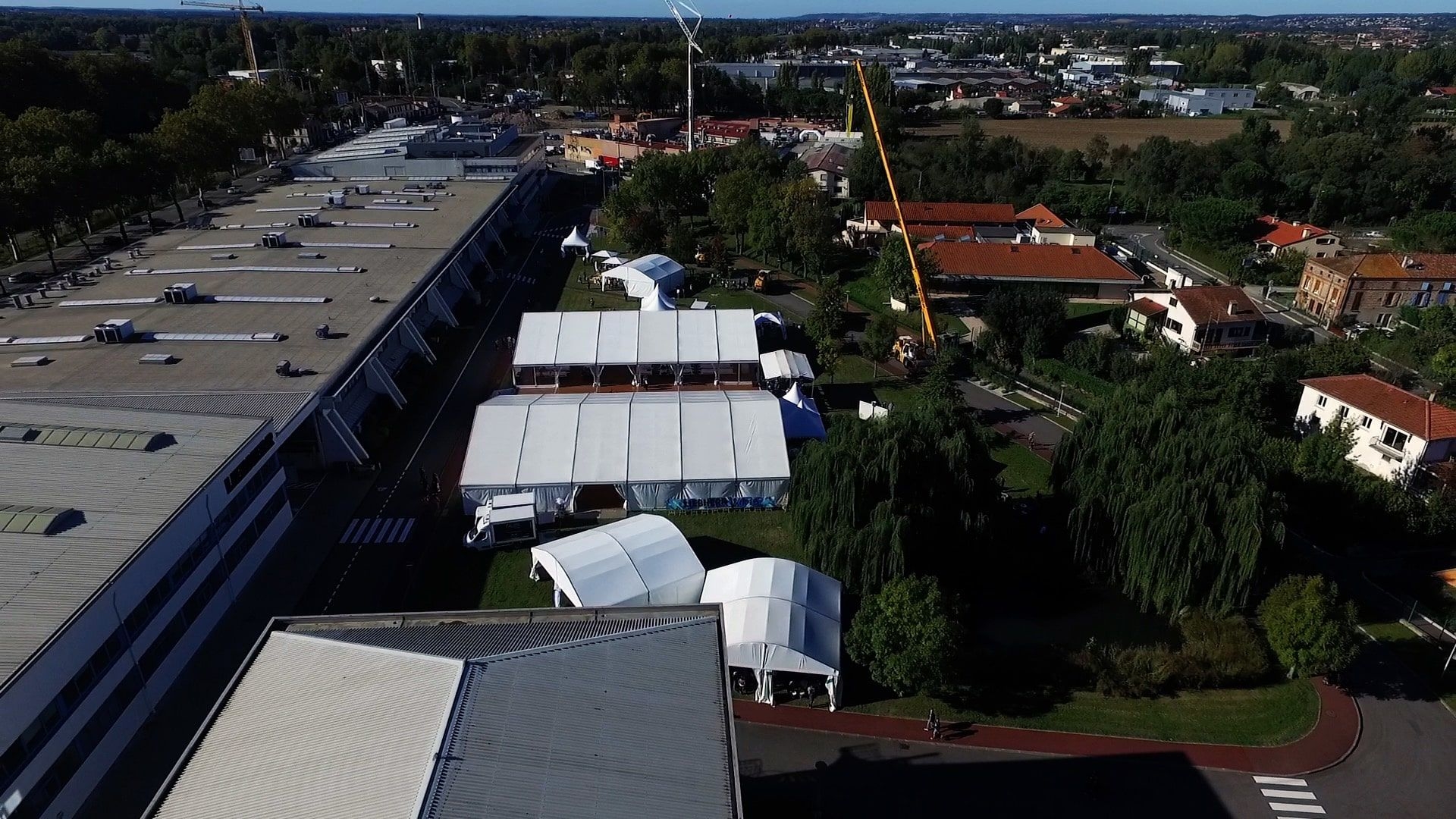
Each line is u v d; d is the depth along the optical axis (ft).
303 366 201.46
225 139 415.03
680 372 243.19
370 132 589.32
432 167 440.45
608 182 519.60
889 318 282.15
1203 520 141.28
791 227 349.00
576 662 93.56
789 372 239.30
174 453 150.10
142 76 535.60
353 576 159.43
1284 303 326.85
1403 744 124.88
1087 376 241.14
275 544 166.91
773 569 143.54
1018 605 156.46
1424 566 166.91
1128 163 523.70
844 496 148.46
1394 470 192.03
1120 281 316.19
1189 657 136.26
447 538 172.14
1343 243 398.21
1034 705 131.54
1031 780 117.80
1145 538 145.18
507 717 84.28
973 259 323.16
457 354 267.18
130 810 109.70
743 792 115.14
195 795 80.23
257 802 77.77
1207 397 218.38
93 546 122.21
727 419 192.75
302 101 608.60
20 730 97.76
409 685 87.92
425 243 313.73
